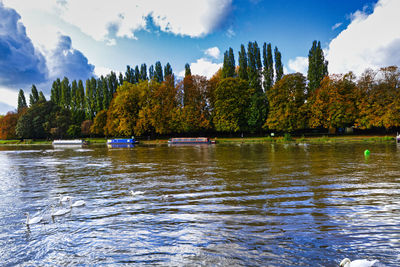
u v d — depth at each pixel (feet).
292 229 24.03
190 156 91.61
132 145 186.29
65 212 30.53
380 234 22.59
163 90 217.36
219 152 105.29
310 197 34.32
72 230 25.46
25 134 274.36
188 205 32.27
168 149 133.69
